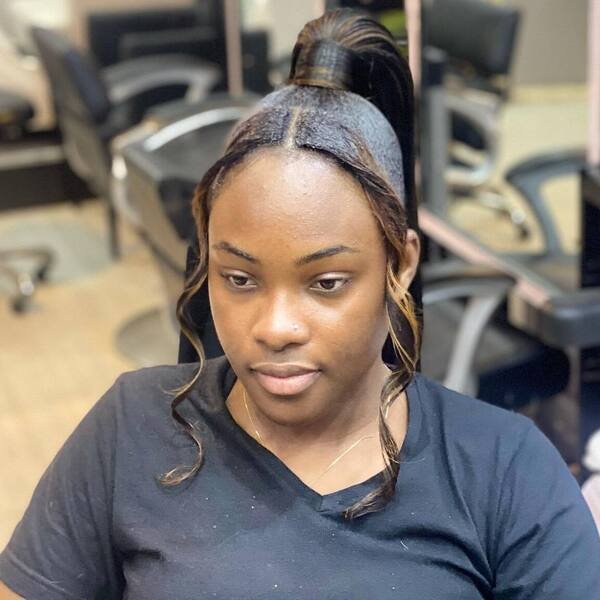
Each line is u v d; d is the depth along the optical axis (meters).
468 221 3.31
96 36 4.14
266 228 0.81
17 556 0.97
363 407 0.91
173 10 4.14
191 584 0.88
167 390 0.98
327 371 0.84
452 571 0.89
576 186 3.13
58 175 4.51
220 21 4.04
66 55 3.25
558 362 2.27
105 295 3.71
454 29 3.22
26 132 4.39
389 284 0.85
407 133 1.02
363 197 0.82
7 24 4.05
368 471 0.91
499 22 3.46
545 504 0.90
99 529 0.96
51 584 0.96
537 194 2.99
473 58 3.40
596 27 2.64
